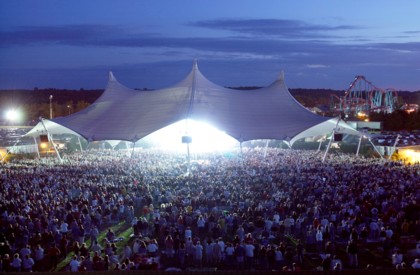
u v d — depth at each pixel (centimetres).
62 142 8650
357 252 2289
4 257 2044
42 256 2273
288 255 2180
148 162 5372
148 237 2656
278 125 5203
